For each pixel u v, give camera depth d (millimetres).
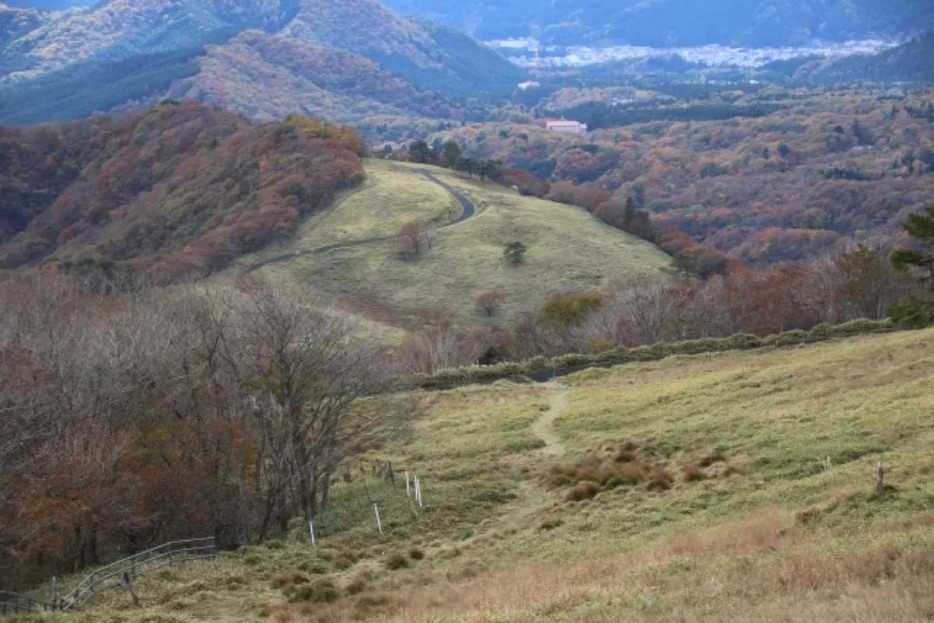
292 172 174625
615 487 40031
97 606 29359
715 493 34938
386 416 52281
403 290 138125
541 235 158000
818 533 24000
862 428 38531
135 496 43875
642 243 163500
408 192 177000
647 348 79000
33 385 45562
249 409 46344
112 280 104812
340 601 28266
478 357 91750
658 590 20047
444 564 33125
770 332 88688
